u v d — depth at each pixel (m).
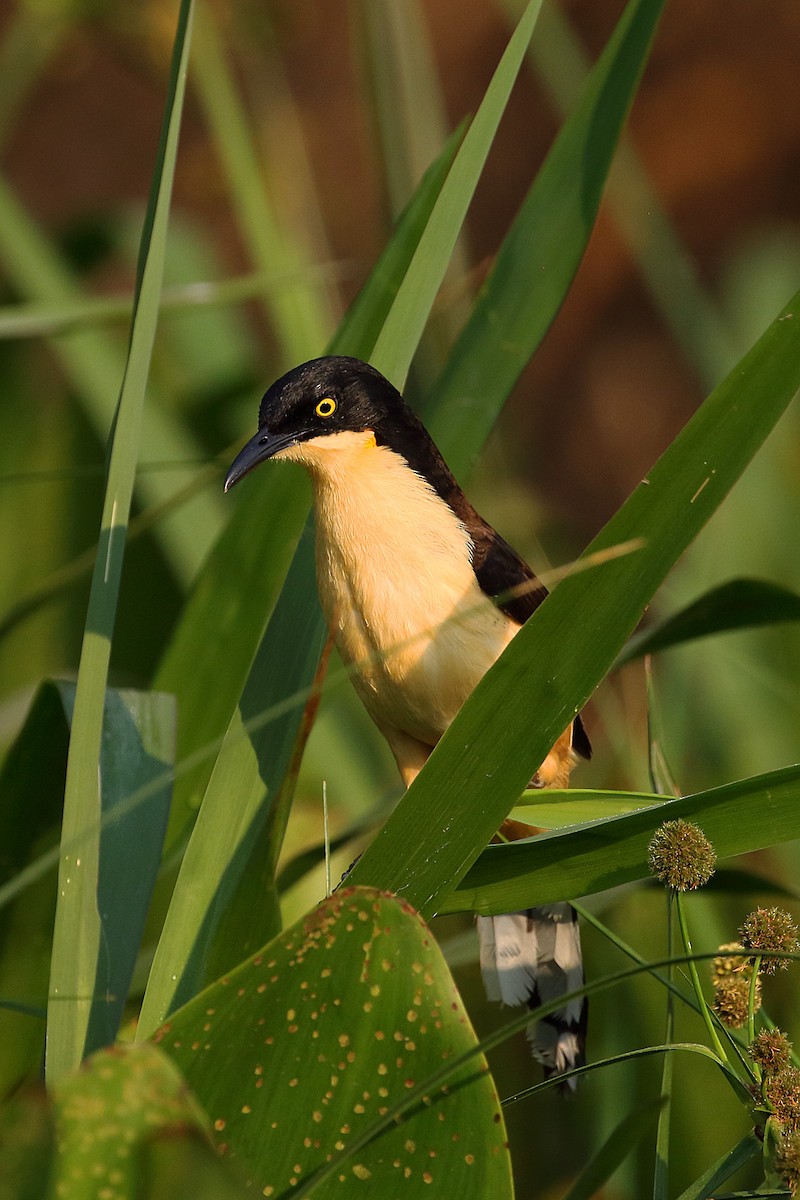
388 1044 4.74
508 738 5.48
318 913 4.60
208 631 8.80
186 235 13.20
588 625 5.34
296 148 13.13
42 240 11.50
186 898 5.98
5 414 12.56
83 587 12.08
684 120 26.53
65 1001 5.22
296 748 6.34
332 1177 4.86
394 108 10.84
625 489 24.88
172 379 12.67
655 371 25.28
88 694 5.47
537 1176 8.52
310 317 10.91
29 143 27.25
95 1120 3.86
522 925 8.09
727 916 9.93
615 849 5.79
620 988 8.80
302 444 7.84
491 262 9.23
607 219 25.64
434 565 7.77
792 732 11.15
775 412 5.12
